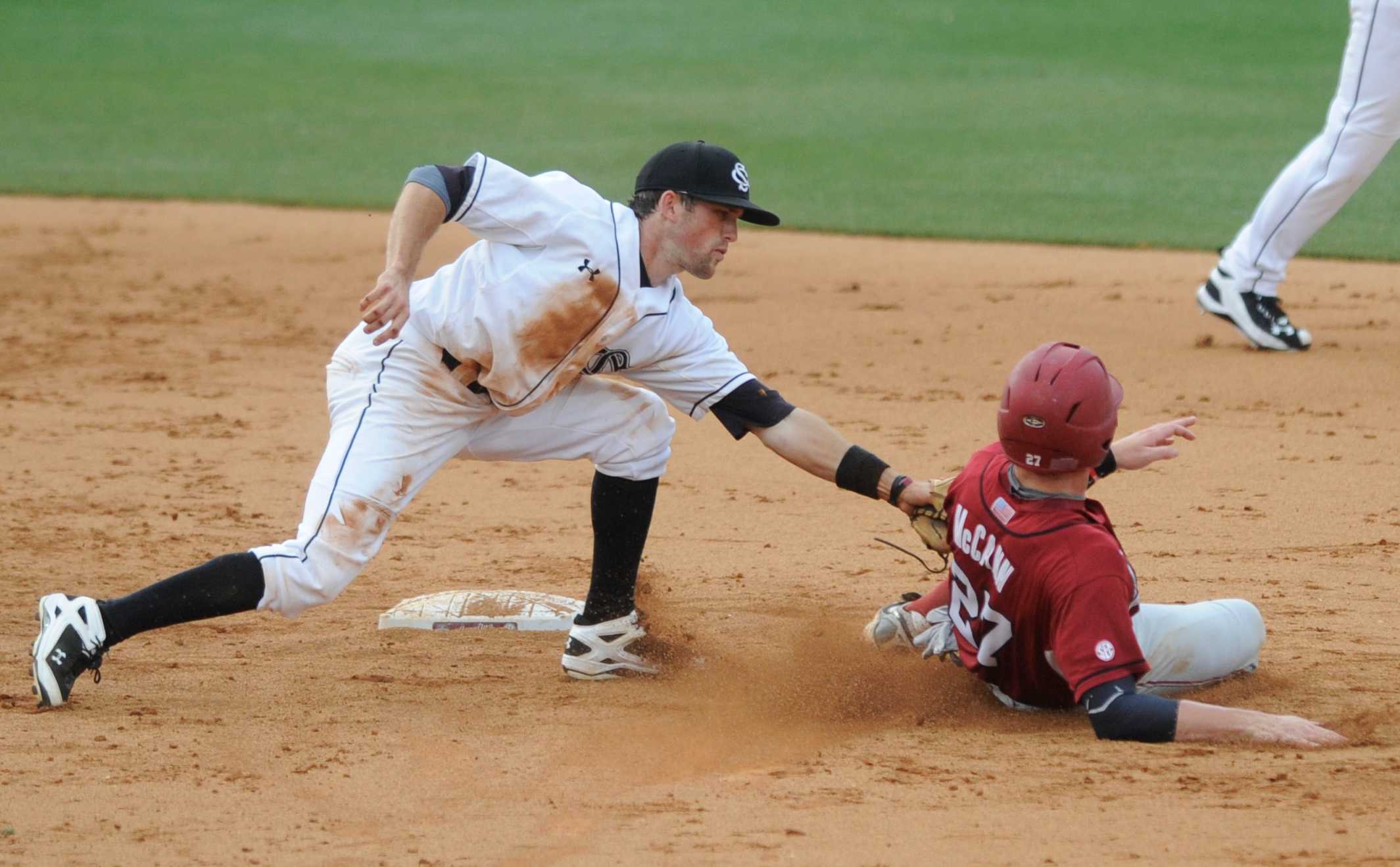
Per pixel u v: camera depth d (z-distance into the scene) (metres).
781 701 15.95
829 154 71.50
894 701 15.99
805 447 16.20
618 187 62.59
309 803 12.87
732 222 15.68
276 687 16.80
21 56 102.44
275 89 91.88
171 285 47.06
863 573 21.59
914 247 51.97
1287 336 36.09
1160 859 11.28
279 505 25.58
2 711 15.65
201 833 12.17
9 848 11.84
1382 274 46.19
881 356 36.62
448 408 15.96
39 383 34.91
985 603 14.80
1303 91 85.00
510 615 19.52
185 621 15.81
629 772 13.69
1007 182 64.50
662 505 25.52
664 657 17.48
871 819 12.25
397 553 23.06
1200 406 31.36
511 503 26.05
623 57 102.31
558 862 11.55
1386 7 33.25
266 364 36.81
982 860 11.36
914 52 101.44
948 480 15.81
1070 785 12.91
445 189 15.01
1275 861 11.20
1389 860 11.17
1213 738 13.90
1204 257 49.62
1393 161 67.06
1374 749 13.81
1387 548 22.06
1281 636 18.08
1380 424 29.61
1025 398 13.77
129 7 122.50
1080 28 107.69
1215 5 113.00
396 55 103.81
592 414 16.59
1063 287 45.06
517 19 116.81
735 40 107.19
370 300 14.42
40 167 69.94
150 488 26.58
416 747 14.46
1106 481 26.23
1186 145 71.75
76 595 20.59
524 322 15.30
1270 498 24.89
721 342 16.53
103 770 13.70
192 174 68.25
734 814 12.49
